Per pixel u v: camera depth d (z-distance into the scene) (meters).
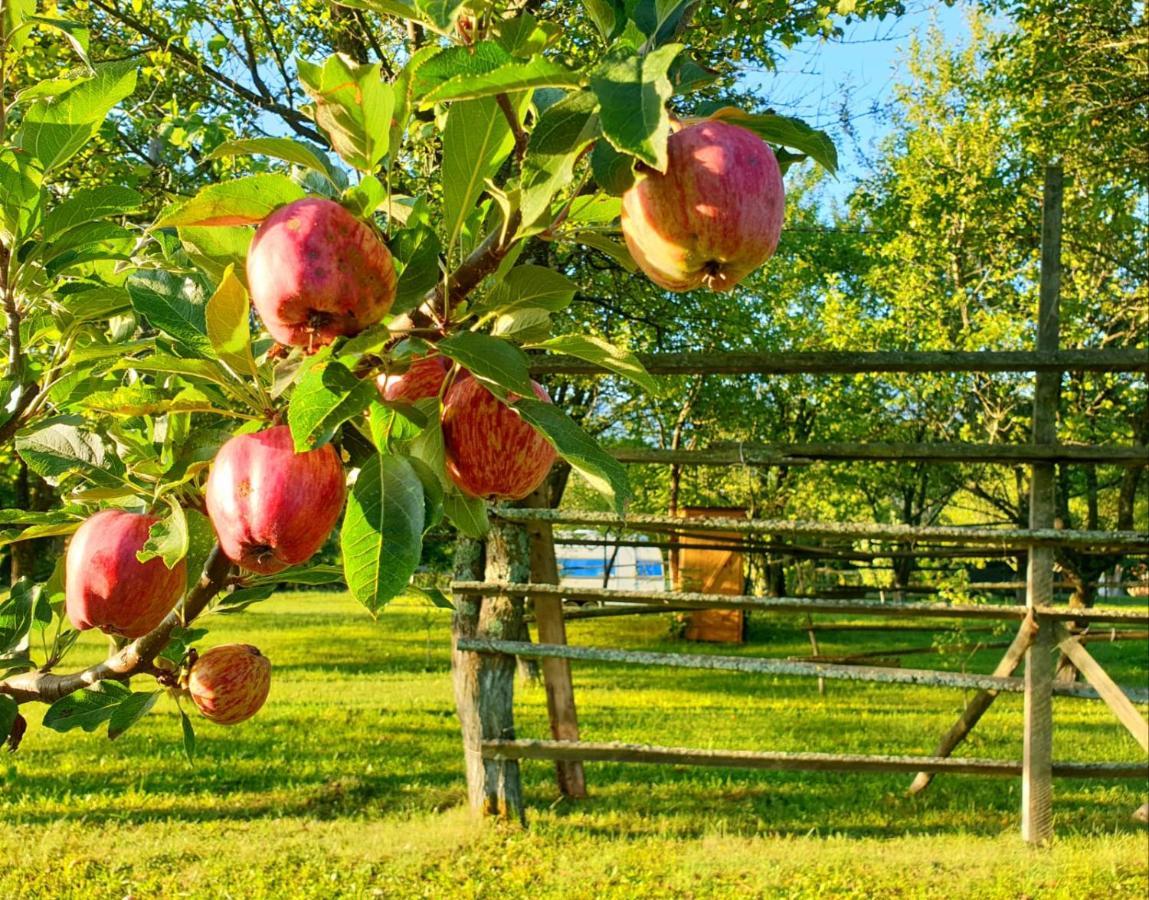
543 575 6.29
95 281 1.96
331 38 7.69
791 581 27.58
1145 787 7.38
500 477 1.50
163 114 7.09
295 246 1.16
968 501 27.55
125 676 1.79
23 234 1.71
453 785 7.06
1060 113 13.13
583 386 15.58
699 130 1.22
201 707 1.83
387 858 5.38
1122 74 12.02
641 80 0.98
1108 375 14.52
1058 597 16.52
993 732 9.06
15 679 1.87
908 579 19.52
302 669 13.22
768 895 4.89
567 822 6.20
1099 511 27.19
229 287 1.23
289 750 8.02
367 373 1.28
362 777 7.20
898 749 8.16
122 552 1.53
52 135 1.67
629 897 4.86
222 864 5.21
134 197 1.73
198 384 1.47
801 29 7.72
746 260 1.22
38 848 5.40
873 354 5.68
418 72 1.08
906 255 17.66
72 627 1.99
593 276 10.27
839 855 5.49
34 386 1.90
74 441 1.79
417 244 1.31
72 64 6.41
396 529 1.19
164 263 1.84
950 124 18.70
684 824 6.19
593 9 1.30
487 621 6.30
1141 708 10.19
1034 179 16.55
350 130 1.21
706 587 19.47
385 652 15.38
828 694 11.62
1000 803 6.83
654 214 1.21
